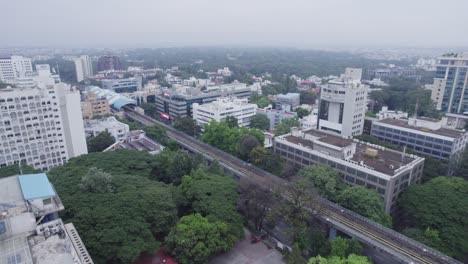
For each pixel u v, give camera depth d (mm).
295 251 69812
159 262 70688
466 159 120750
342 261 65125
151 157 110375
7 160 121125
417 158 108875
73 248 49219
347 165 104375
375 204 86688
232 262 76125
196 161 118812
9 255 45250
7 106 117062
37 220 53000
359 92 153500
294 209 82688
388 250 73125
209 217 77188
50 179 90312
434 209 83250
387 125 154375
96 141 151000
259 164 122062
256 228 89562
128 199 75312
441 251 74375
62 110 135250
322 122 167375
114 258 63688
